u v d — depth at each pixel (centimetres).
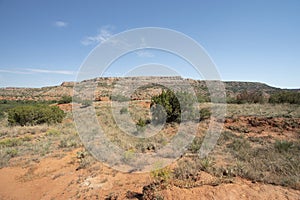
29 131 1568
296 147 817
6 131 1588
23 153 968
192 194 475
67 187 644
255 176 544
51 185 662
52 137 1292
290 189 488
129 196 554
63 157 898
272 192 474
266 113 1636
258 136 1077
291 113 1543
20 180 708
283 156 711
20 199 597
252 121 1366
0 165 829
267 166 628
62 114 2100
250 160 686
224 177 559
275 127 1229
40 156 920
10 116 1959
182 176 581
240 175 569
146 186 571
